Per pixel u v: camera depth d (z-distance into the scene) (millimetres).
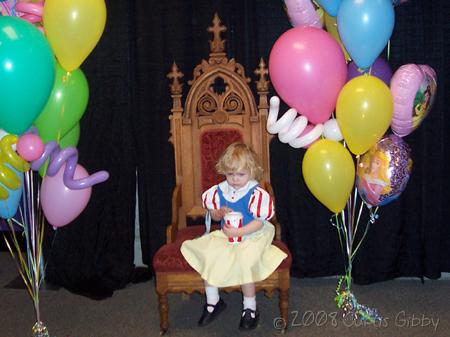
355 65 2727
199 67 3049
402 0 2621
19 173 2490
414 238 3316
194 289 2699
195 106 3059
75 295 3291
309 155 2615
